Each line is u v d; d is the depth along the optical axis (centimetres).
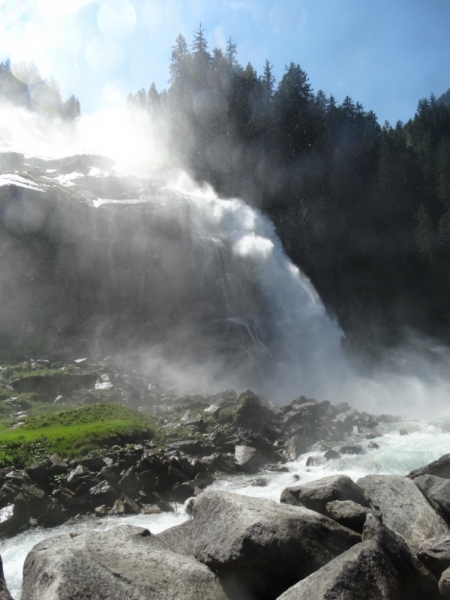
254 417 1498
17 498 927
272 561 547
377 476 789
